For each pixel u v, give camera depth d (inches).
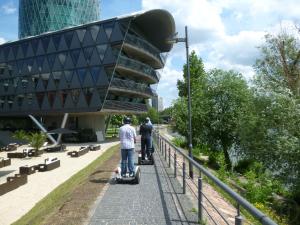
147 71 2230.6
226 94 1454.2
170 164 661.9
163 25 2252.7
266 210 583.8
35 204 475.5
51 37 2111.2
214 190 474.9
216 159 1268.5
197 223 298.2
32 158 1163.9
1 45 2358.5
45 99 2112.5
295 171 828.0
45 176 737.0
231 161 1374.3
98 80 1893.5
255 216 145.5
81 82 1955.0
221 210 353.1
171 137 2197.3
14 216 423.5
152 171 601.6
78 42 1989.4
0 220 406.6
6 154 1311.5
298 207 653.9
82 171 719.1
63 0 3501.5
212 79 1499.8
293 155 826.2
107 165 736.3
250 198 674.2
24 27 3602.4
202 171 280.4
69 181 608.1
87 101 1927.9
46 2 3476.9
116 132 3085.6
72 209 346.3
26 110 2204.7
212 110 1467.8
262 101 961.5
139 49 2057.1
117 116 3061.0
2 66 2349.9
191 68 2149.4
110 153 1119.6
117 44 1861.5
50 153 1304.1
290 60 1093.1
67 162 993.5
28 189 593.3
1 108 2352.4
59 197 446.6
